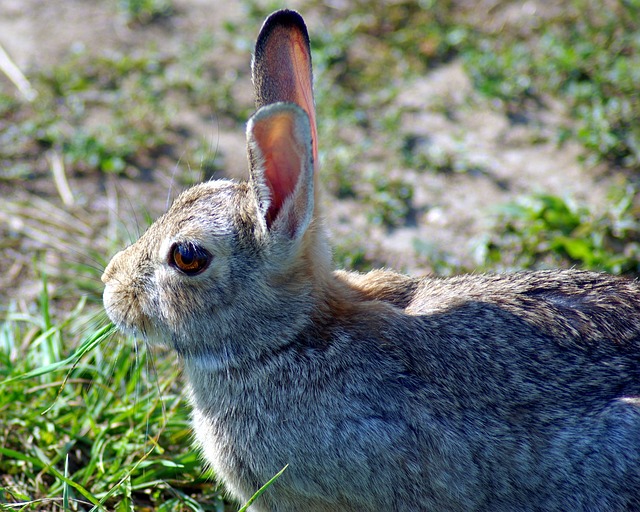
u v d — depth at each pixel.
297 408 9.29
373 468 9.06
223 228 9.26
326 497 9.34
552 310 9.34
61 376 11.65
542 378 8.97
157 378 11.29
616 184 15.19
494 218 14.68
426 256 14.00
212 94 17.05
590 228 14.00
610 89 16.69
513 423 8.87
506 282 9.83
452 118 16.81
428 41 18.23
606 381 8.95
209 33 18.67
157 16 19.19
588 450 8.70
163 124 16.31
